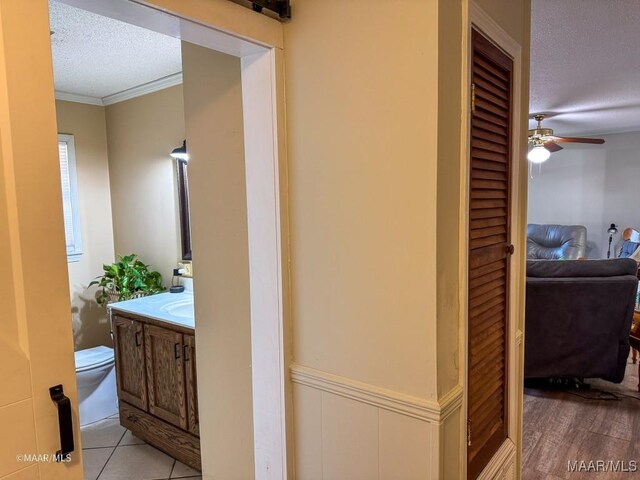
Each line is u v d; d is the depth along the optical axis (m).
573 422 2.84
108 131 3.64
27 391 0.85
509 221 1.63
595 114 4.58
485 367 1.49
